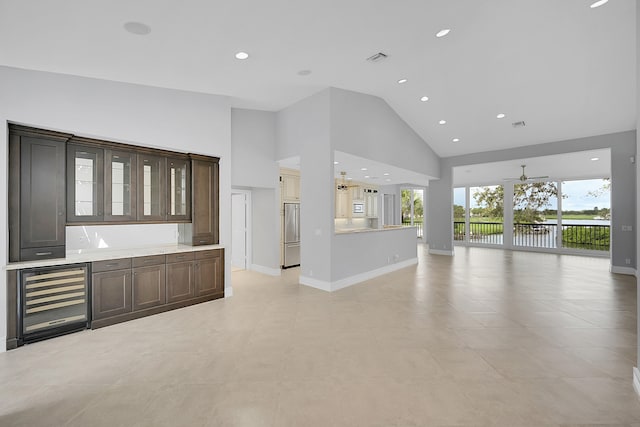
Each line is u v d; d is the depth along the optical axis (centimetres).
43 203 305
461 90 523
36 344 289
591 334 309
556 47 388
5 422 182
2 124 278
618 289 484
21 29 241
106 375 235
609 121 579
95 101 338
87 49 279
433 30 325
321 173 491
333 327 332
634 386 214
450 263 736
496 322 344
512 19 321
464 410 192
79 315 319
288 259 671
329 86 473
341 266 504
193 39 282
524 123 625
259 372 239
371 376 232
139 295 361
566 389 214
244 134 557
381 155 595
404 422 182
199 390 215
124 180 368
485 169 905
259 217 633
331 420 184
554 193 931
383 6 266
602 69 436
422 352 272
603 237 848
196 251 416
